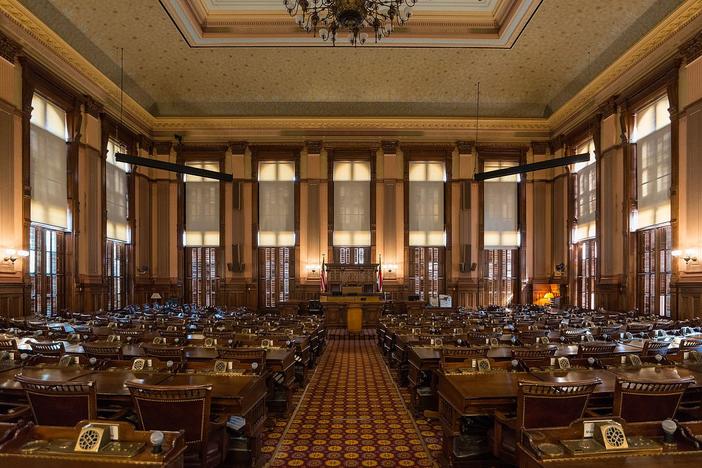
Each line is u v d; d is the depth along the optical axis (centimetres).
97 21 1446
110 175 1750
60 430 253
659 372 453
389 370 970
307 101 2036
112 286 1778
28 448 244
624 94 1527
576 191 1930
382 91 1967
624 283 1534
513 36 1530
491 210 2094
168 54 1697
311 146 2069
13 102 1209
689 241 1220
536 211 2075
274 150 2081
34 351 585
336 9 977
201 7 1475
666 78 1309
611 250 1603
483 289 2073
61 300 1451
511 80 1886
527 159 2095
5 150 1179
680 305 1244
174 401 327
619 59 1473
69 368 458
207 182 2088
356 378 891
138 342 720
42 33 1298
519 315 1401
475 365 468
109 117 1684
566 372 451
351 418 635
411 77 1872
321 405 700
